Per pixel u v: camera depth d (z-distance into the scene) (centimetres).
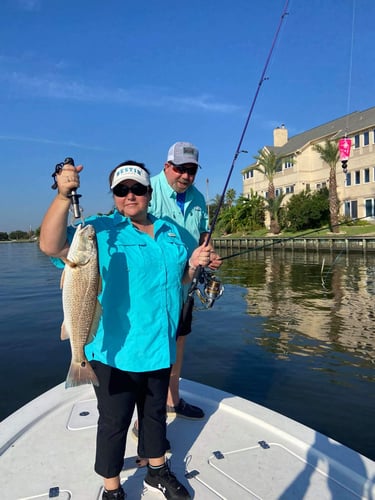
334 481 250
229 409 343
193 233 357
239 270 2433
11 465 261
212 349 838
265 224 5066
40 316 1182
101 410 227
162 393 243
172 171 331
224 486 246
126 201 240
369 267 2328
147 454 238
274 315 1148
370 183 3678
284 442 294
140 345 227
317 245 3378
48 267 2981
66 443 287
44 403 339
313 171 4606
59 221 204
